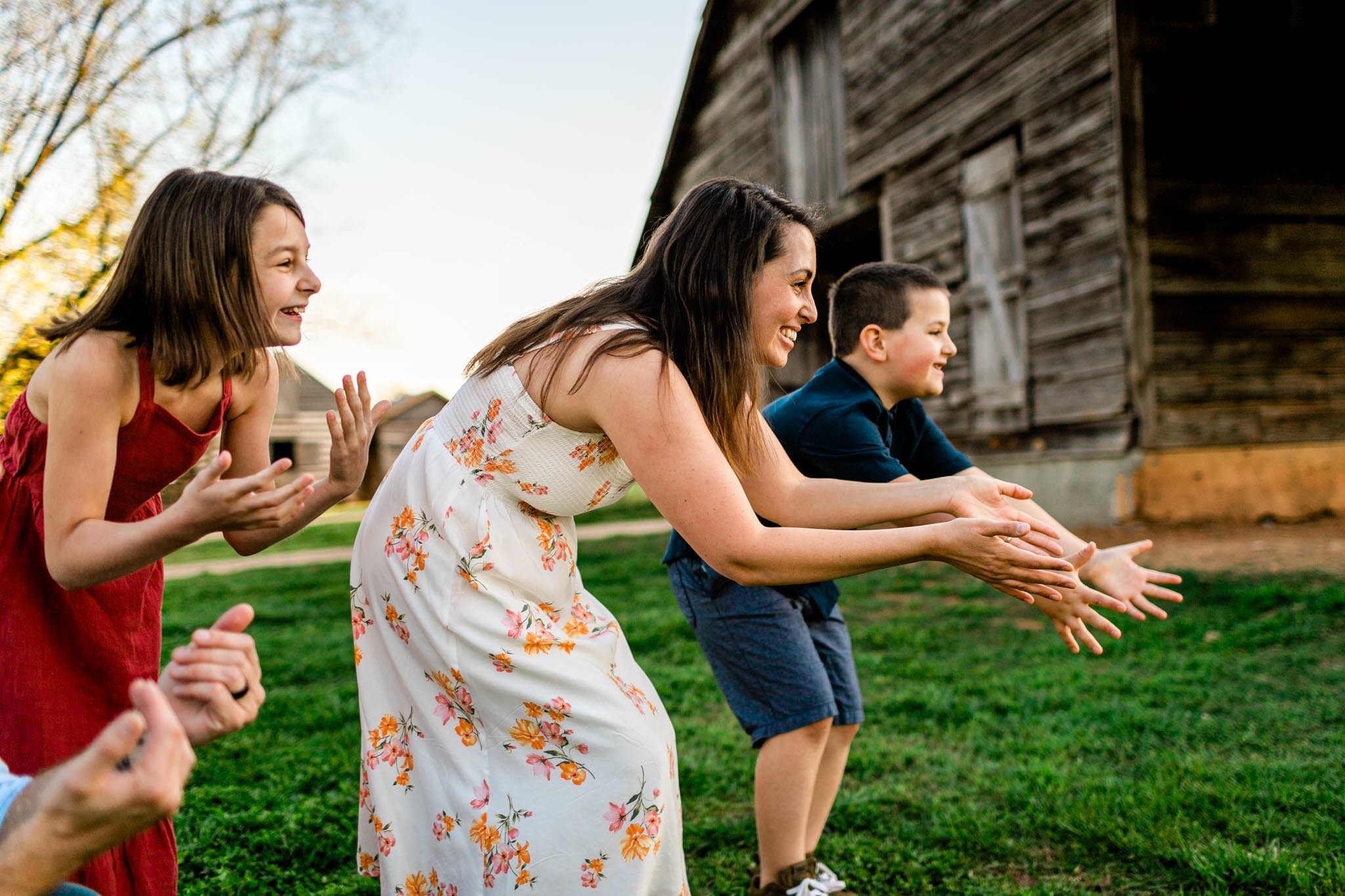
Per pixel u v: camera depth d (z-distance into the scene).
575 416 1.47
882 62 11.27
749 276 1.57
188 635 6.12
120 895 1.50
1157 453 7.74
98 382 1.43
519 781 1.42
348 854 2.50
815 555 1.43
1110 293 7.92
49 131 7.94
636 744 1.42
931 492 1.75
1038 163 8.77
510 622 1.45
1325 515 8.01
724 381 1.57
